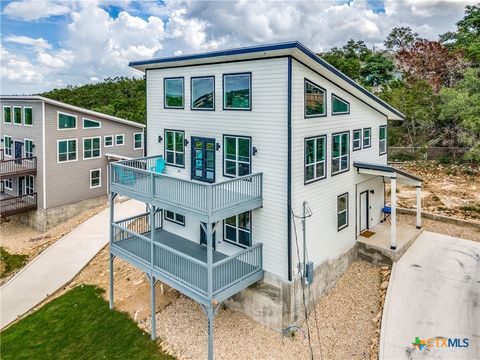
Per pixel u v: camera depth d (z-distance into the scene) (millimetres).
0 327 13867
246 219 12266
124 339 11914
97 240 20172
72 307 14234
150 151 15836
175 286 11086
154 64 14219
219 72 12500
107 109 56188
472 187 23625
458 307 11180
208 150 13320
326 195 12945
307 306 11984
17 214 25828
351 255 14773
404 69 42719
